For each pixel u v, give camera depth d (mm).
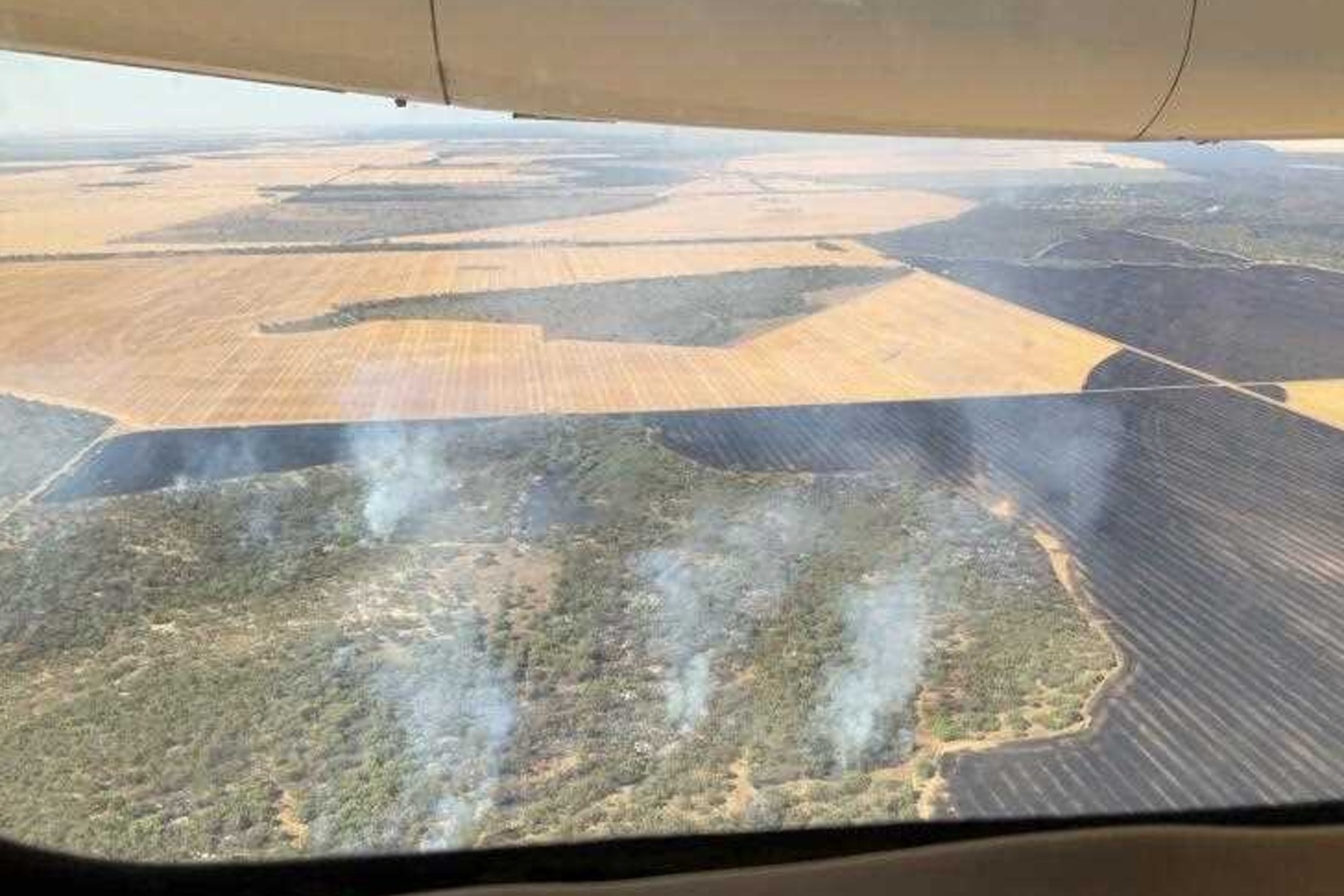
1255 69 3402
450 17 3021
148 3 2945
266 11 2996
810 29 3146
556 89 3410
